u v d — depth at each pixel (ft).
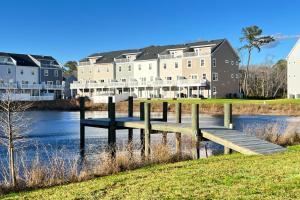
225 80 229.86
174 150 61.82
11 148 40.01
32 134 97.81
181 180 31.81
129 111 87.10
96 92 264.72
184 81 218.59
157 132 66.49
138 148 70.95
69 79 309.22
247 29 250.78
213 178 31.86
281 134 67.56
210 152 65.05
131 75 256.52
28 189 36.81
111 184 32.01
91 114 182.80
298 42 197.77
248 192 26.99
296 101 176.55
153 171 37.65
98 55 285.43
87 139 89.86
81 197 28.19
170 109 190.39
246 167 36.19
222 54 227.81
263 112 173.06
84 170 44.14
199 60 224.12
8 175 45.96
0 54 251.80
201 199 25.79
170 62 237.45
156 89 236.63
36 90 254.27
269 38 249.34
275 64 334.24
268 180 30.32
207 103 182.39
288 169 34.12
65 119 152.05
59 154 66.33
